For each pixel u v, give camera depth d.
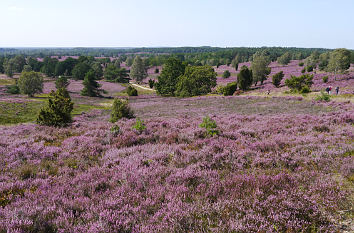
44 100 52.19
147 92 90.81
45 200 4.19
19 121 29.75
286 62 132.12
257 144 7.86
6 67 140.25
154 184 4.82
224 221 3.50
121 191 4.44
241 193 4.30
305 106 22.34
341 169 5.37
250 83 66.56
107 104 54.38
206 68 66.56
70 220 3.62
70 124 15.97
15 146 8.48
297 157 6.44
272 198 4.00
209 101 40.75
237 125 12.54
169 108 35.19
